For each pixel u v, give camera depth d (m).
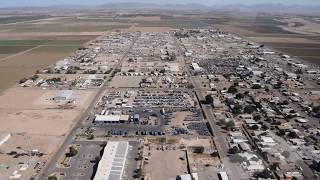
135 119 174.75
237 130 164.62
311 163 135.12
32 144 148.38
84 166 131.62
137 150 143.75
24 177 123.69
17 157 137.50
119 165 128.50
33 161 134.75
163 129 165.12
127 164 132.25
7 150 142.75
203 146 147.25
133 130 164.25
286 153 142.50
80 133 159.75
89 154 140.88
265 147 147.00
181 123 172.25
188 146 147.50
